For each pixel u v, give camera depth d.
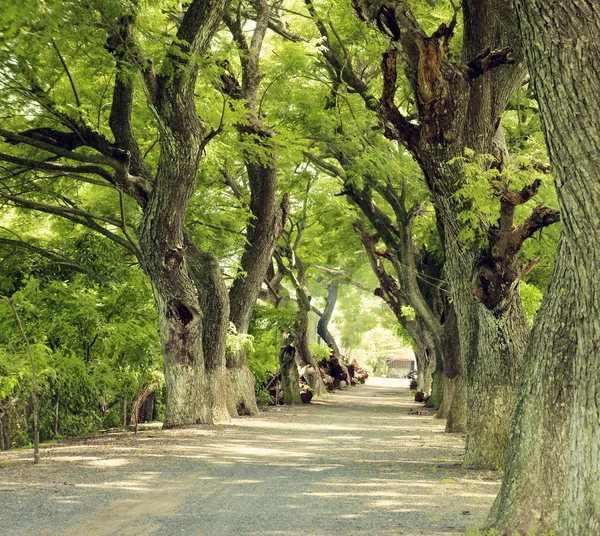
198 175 29.41
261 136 24.36
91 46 17.31
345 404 44.09
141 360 23.97
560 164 6.29
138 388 25.11
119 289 26.19
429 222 36.81
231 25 25.70
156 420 28.91
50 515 9.20
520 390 9.24
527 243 26.77
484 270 13.91
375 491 11.74
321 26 28.09
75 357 22.08
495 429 15.24
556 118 6.27
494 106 15.66
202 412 23.72
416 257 38.69
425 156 13.91
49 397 19.95
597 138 6.09
